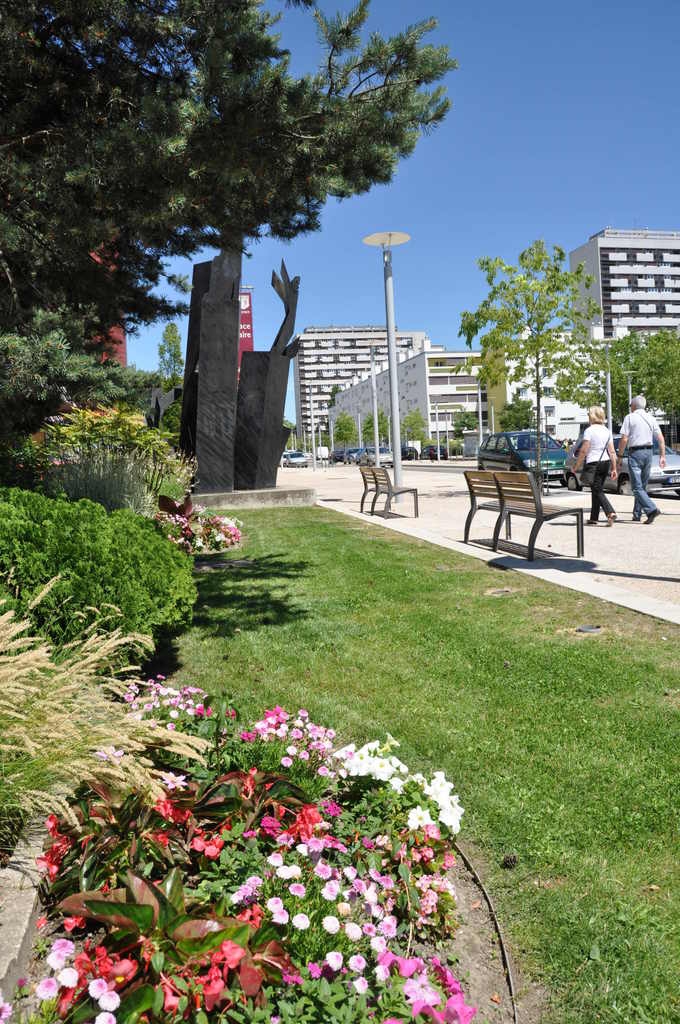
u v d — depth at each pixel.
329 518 15.81
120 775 2.36
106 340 11.07
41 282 8.16
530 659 5.19
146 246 6.92
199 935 1.80
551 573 8.26
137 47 6.42
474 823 3.13
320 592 7.73
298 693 4.59
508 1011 2.16
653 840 2.97
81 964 1.76
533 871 2.82
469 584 7.88
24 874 2.24
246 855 2.37
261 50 6.02
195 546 10.70
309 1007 1.87
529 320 18.92
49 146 6.36
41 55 6.55
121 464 11.36
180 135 5.47
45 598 3.90
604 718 4.15
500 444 23.44
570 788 3.39
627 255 153.12
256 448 20.64
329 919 2.03
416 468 52.47
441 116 6.33
